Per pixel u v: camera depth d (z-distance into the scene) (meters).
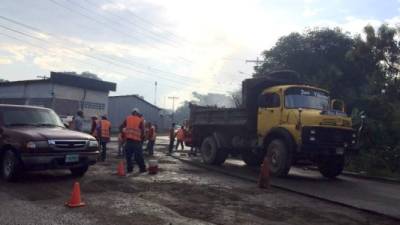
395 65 20.81
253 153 15.20
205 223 6.87
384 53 21.03
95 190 9.26
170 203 8.28
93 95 40.00
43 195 8.53
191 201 8.59
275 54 31.78
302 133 12.53
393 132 18.80
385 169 16.69
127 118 12.65
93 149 10.98
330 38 30.05
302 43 30.66
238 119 15.35
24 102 38.31
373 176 15.23
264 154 14.19
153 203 8.19
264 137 13.92
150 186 10.06
